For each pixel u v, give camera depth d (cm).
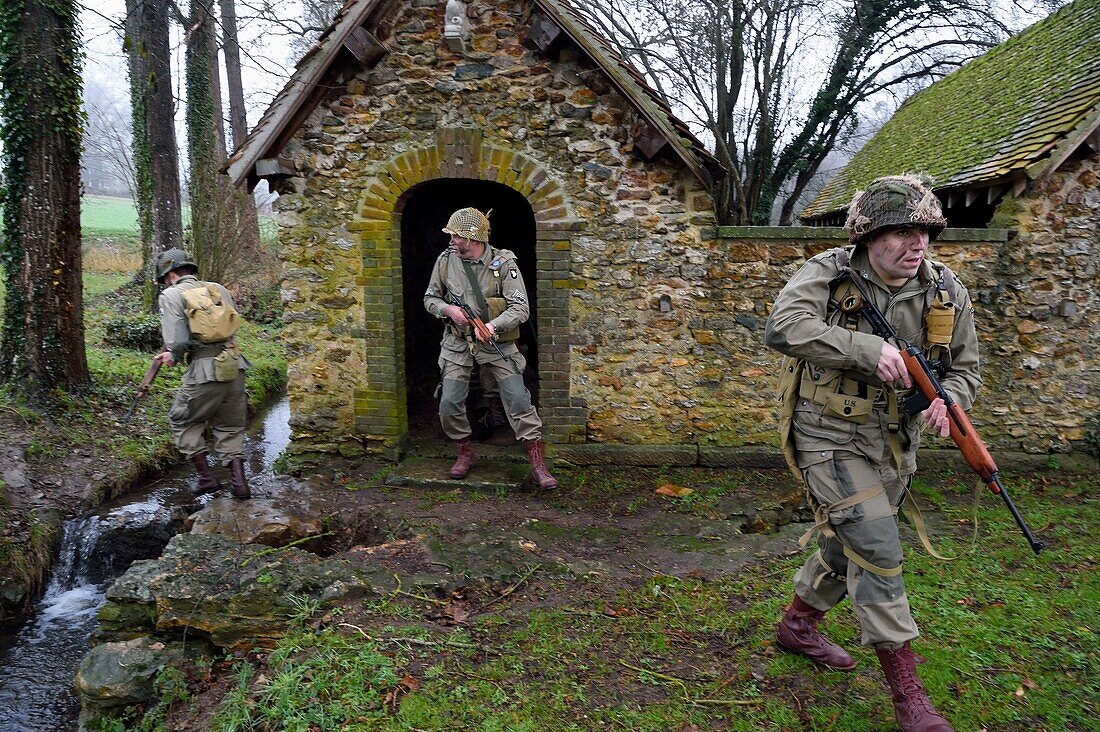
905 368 240
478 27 571
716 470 604
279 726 281
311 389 626
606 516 509
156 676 333
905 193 238
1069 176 568
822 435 261
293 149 598
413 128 587
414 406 754
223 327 519
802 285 257
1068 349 589
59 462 627
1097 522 485
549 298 601
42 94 692
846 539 254
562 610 369
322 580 382
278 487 583
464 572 408
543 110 579
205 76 1352
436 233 820
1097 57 632
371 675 307
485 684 303
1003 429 602
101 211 3055
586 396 611
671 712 285
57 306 718
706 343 600
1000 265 584
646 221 587
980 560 422
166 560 389
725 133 1305
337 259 607
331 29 560
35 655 443
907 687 248
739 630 345
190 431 542
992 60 984
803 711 283
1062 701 288
